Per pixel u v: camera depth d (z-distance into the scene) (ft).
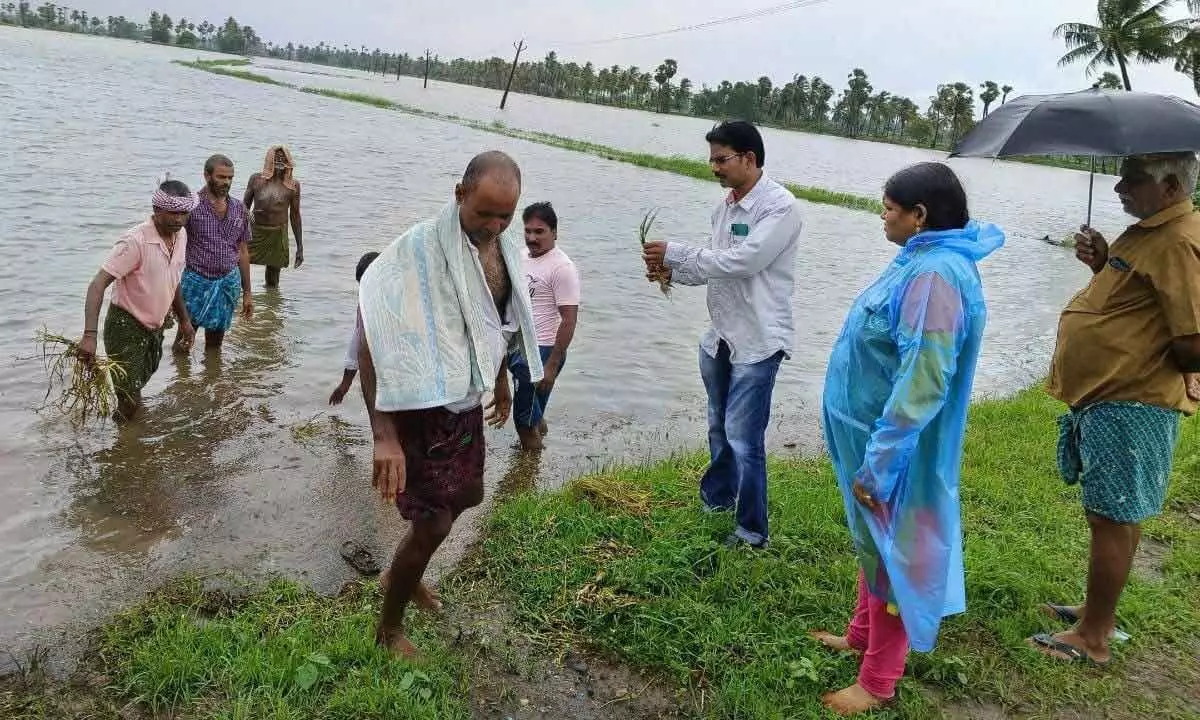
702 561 14.52
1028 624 13.47
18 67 135.95
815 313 39.63
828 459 21.33
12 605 12.83
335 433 20.62
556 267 20.07
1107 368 12.12
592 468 20.51
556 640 12.55
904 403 10.01
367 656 11.60
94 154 58.54
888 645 10.99
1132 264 11.91
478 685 11.50
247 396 22.44
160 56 313.12
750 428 14.87
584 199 71.67
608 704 11.35
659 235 56.18
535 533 15.47
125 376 19.61
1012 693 11.97
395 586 11.37
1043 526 17.17
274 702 10.54
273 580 13.75
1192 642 13.39
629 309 36.06
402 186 62.59
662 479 18.44
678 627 12.61
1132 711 11.74
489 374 10.80
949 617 13.51
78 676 11.20
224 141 75.77
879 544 10.62
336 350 26.48
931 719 11.26
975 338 10.33
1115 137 10.64
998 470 20.26
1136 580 15.01
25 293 27.81
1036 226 101.14
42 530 15.15
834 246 63.41
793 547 15.17
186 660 11.08
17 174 47.70
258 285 32.94
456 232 10.33
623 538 15.34
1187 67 135.64
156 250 19.53
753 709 11.08
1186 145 10.49
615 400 25.45
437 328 10.21
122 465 17.99
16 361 22.62
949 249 10.35
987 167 292.40
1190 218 11.57
